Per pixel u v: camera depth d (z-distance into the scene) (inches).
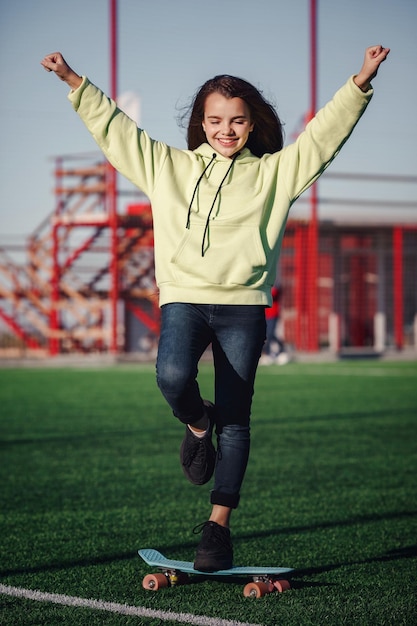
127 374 740.7
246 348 145.3
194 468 151.7
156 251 148.0
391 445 333.4
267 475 271.9
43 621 131.2
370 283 1152.2
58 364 920.9
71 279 1012.5
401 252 1091.3
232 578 156.4
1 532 197.2
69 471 279.7
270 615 133.2
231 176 147.1
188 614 133.6
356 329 1149.7
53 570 163.2
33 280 1024.2
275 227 147.2
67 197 995.3
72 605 139.4
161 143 150.9
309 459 301.7
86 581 154.9
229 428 147.8
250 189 146.7
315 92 1006.4
